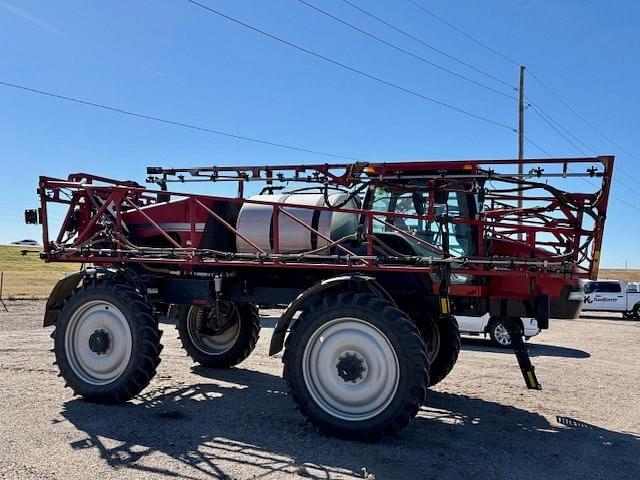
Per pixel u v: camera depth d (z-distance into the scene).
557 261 5.37
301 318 5.02
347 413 4.86
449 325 6.72
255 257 5.65
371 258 5.21
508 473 4.13
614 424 5.58
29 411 5.42
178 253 6.03
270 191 6.68
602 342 13.20
